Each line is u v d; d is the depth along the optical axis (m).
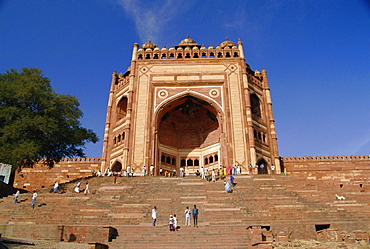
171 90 34.88
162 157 36.16
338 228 16.11
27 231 15.12
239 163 31.36
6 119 25.17
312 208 18.61
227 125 32.94
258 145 33.31
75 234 14.83
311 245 13.30
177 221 17.11
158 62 36.34
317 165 34.22
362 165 33.75
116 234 15.23
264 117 36.44
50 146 27.70
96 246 13.16
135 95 34.50
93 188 22.92
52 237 14.85
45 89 28.73
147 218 17.38
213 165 35.72
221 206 18.80
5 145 24.02
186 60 36.41
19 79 27.31
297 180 23.84
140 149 31.88
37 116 25.69
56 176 34.09
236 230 15.23
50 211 18.33
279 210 18.23
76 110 30.02
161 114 34.72
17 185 33.59
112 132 35.88
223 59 36.44
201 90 34.88
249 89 35.84
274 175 24.75
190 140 38.22
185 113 38.06
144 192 21.36
